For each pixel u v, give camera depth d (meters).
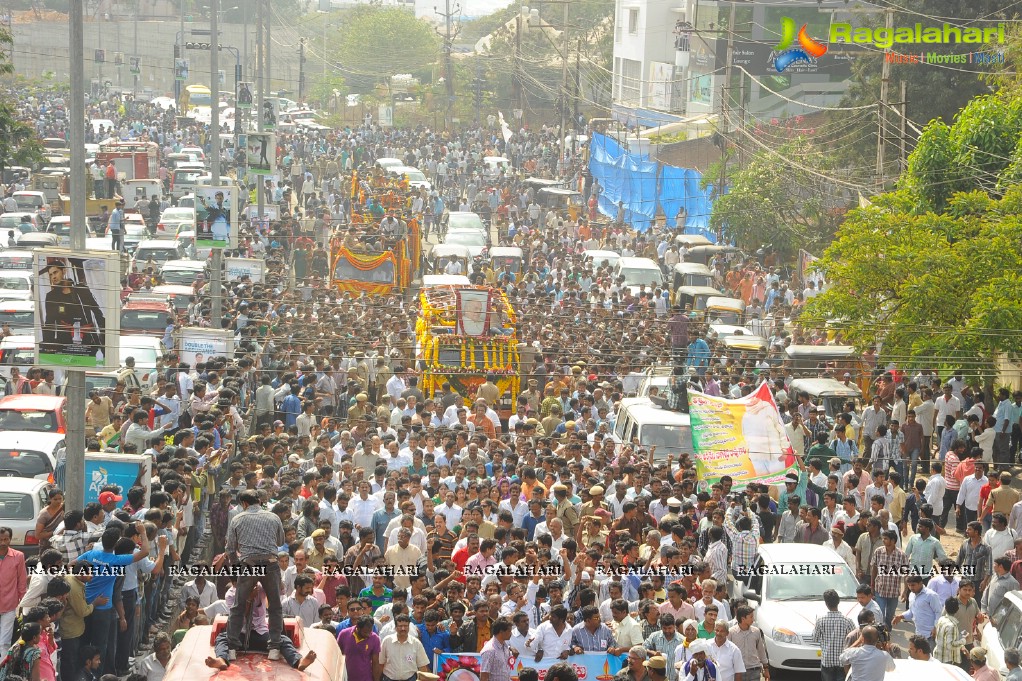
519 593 14.41
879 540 18.28
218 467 19.95
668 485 18.92
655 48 82.31
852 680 13.95
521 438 21.89
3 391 25.47
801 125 56.56
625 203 55.75
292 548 15.22
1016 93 33.44
